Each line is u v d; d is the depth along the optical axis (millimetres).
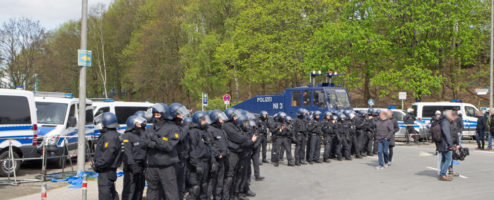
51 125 13141
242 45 39562
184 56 44531
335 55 33562
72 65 50469
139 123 7633
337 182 10906
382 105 41125
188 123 7754
